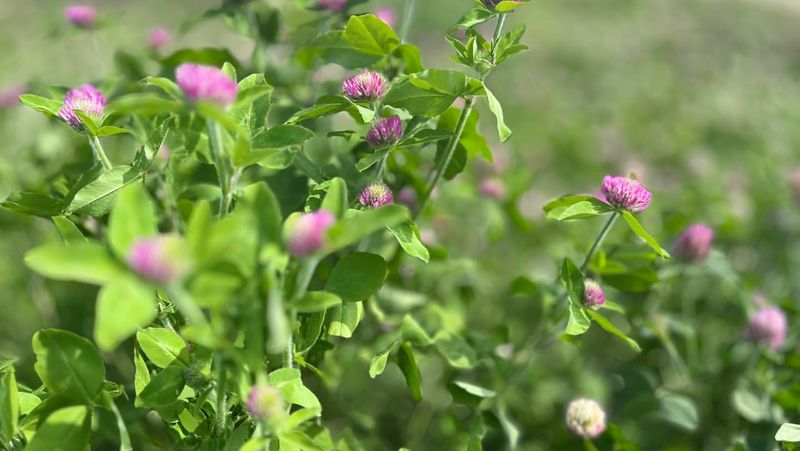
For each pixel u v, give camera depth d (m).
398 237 0.69
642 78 2.44
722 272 0.90
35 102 0.70
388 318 0.86
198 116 0.69
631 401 0.86
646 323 0.91
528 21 3.20
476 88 0.71
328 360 0.83
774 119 2.01
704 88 2.38
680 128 1.88
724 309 1.05
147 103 0.59
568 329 0.71
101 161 0.70
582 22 3.33
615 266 0.81
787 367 0.87
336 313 0.70
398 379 0.97
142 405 0.65
